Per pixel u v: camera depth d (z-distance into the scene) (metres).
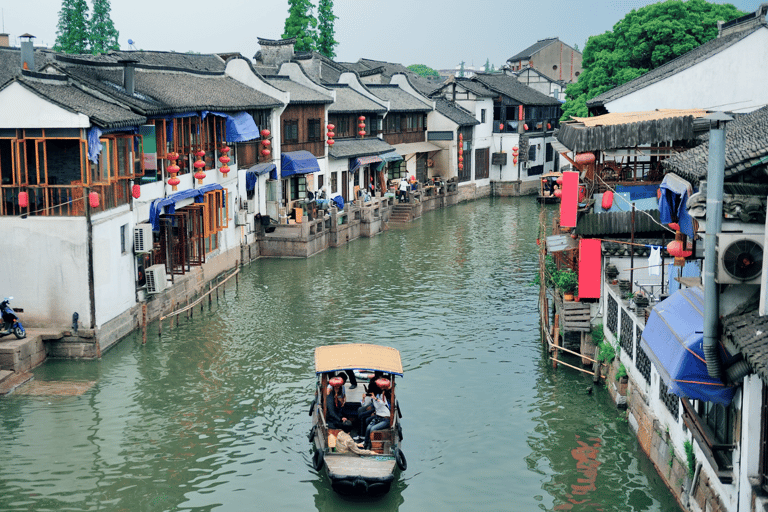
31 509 17.25
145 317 27.67
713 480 14.98
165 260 32.12
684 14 48.38
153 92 32.94
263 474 18.97
